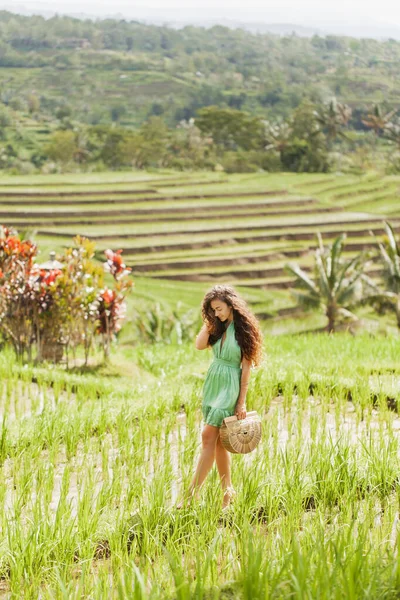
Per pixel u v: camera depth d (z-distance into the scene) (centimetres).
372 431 757
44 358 1403
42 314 1384
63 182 10875
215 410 592
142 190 10544
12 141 17675
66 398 1095
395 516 533
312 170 14362
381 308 4291
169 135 16262
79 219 9206
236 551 481
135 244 8288
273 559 442
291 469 616
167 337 2947
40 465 652
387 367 1101
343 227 9244
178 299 6481
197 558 415
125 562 480
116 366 1353
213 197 10662
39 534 496
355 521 523
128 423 809
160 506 544
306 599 365
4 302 1405
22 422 840
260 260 8012
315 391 966
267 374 1014
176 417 870
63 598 408
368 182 12450
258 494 567
